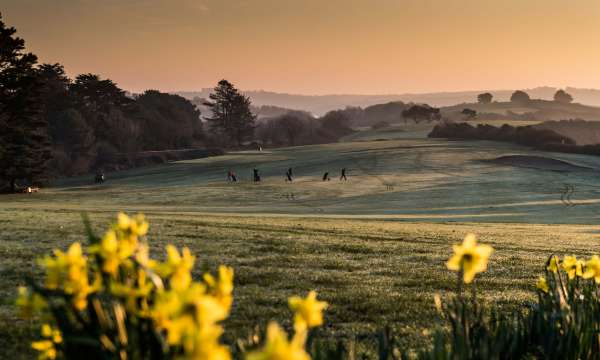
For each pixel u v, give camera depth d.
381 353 4.66
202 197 61.44
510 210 50.41
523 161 96.56
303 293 10.84
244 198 60.66
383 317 9.29
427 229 27.14
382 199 59.69
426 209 51.34
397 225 29.33
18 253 13.52
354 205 54.88
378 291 11.23
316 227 24.38
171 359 2.77
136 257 2.95
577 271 6.14
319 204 55.75
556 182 74.38
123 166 119.81
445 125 155.25
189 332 2.05
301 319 2.89
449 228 28.81
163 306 2.64
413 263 15.02
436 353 4.53
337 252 16.28
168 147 148.25
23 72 65.69
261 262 13.95
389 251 16.97
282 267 13.45
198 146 156.38
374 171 88.50
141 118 144.75
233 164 106.94
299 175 87.44
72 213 27.53
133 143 131.62
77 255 2.92
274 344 1.70
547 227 33.78
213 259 14.01
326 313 9.46
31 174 69.69
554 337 5.48
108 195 63.75
